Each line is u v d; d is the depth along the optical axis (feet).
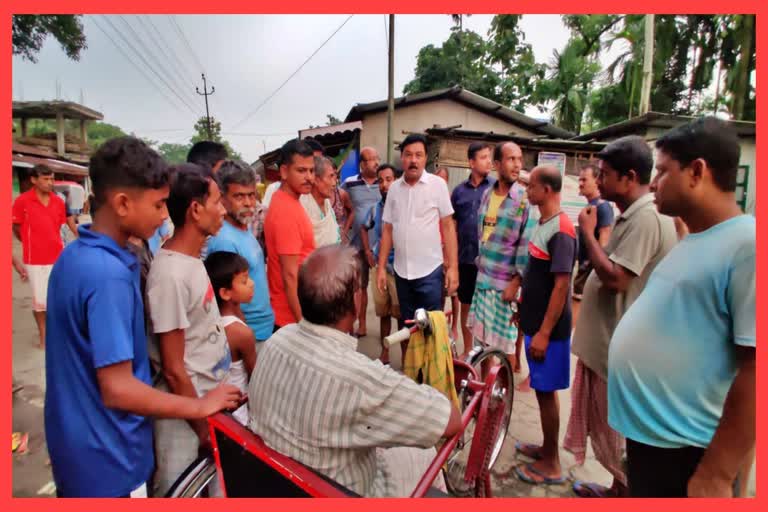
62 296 4.28
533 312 7.75
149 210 4.47
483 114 37.04
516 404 10.67
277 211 7.90
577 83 52.75
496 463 8.40
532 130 38.01
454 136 29.78
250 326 7.59
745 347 3.70
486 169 12.82
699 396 4.21
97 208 4.50
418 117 36.06
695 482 3.94
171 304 5.10
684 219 4.33
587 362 7.06
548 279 7.54
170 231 9.77
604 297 6.82
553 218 7.43
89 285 4.17
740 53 42.34
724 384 4.10
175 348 5.16
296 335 4.36
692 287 4.09
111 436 4.50
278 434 4.16
